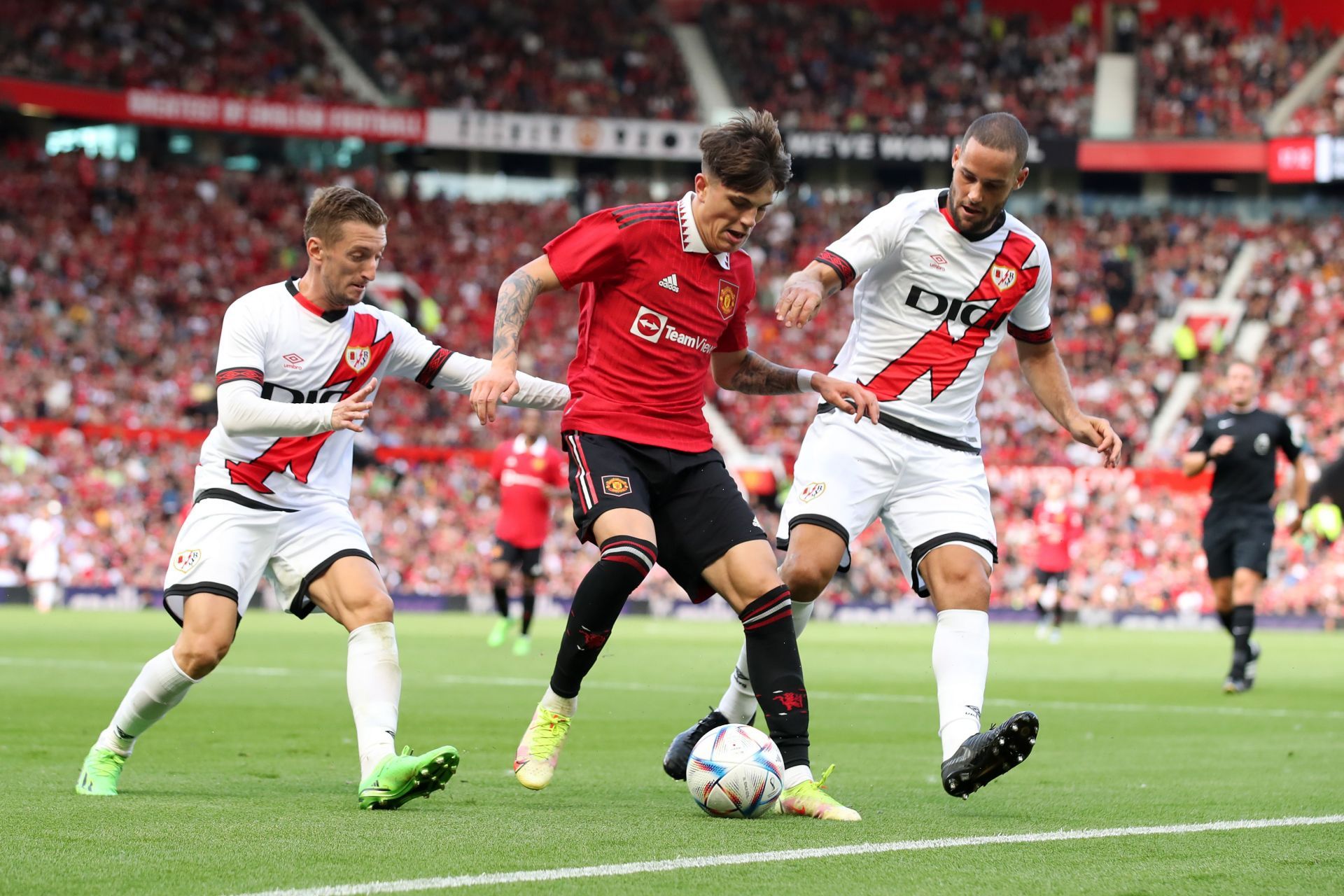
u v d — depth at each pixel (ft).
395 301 441.27
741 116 57.88
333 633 227.81
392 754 56.44
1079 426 67.00
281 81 452.76
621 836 49.65
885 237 63.41
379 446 373.20
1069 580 368.48
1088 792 65.72
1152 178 500.74
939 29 513.04
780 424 411.34
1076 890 40.78
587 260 58.08
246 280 434.71
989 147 60.08
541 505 188.55
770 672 58.23
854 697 127.44
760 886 40.70
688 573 60.70
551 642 211.20
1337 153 444.55
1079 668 175.73
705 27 517.96
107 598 328.49
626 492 58.03
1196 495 380.17
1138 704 123.13
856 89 498.69
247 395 56.70
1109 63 504.43
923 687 140.77
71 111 413.18
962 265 64.18
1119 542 374.63
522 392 60.34
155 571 342.23
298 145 477.36
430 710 106.93
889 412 64.95
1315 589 349.61
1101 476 384.88
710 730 61.46
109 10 436.76
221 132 465.06
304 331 59.67
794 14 515.50
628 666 164.76
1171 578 366.22
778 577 59.11
